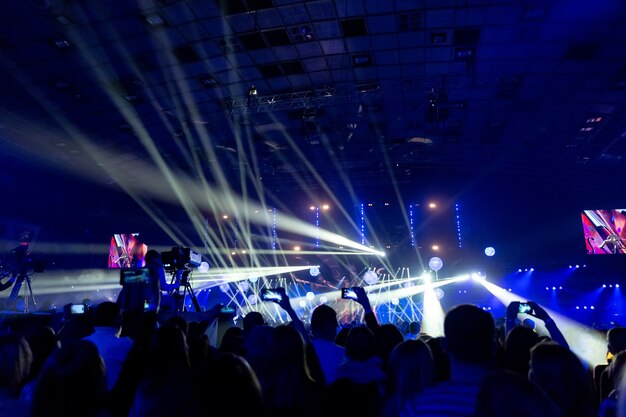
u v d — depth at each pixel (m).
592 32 13.48
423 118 19.16
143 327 2.77
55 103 17.09
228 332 4.48
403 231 26.36
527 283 24.78
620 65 15.12
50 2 12.12
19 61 14.55
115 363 3.34
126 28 13.45
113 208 26.17
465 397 2.10
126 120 18.72
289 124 19.70
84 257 24.52
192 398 1.98
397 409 2.65
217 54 14.91
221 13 12.97
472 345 2.16
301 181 26.58
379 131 20.41
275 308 20.95
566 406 2.56
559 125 19.39
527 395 1.59
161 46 14.35
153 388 2.68
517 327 3.50
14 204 21.64
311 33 13.93
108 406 2.43
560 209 25.34
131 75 15.77
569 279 24.23
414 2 12.54
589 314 22.91
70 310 6.09
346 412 2.82
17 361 2.46
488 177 25.92
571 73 15.68
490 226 25.73
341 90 17.11
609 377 2.97
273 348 2.66
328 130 20.22
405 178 26.39
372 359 3.14
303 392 2.61
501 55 14.79
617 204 24.41
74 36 13.59
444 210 25.98
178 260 8.11
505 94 17.14
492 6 12.56
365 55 15.04
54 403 2.10
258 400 1.88
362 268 26.38
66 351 2.22
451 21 13.27
